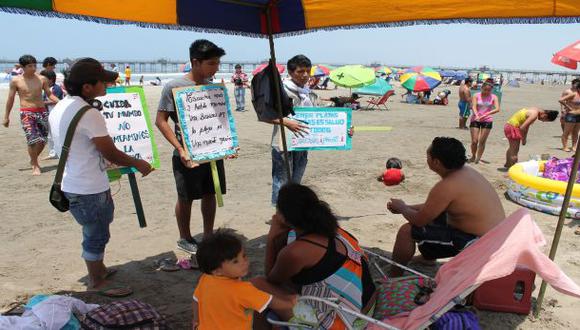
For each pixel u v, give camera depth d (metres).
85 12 3.46
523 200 7.23
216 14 4.37
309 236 2.96
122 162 3.90
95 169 3.84
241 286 2.75
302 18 4.50
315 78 37.69
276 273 3.01
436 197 3.96
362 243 5.62
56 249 5.32
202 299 2.78
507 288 4.02
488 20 3.63
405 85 27.25
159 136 12.64
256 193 7.71
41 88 8.45
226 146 4.80
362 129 15.56
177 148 4.58
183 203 4.96
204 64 4.60
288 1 4.46
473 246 3.32
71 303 3.27
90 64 3.73
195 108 4.59
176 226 6.09
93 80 3.75
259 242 5.61
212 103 4.70
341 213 6.75
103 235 4.15
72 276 4.66
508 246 2.91
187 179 4.85
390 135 14.23
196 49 4.55
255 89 5.04
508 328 3.88
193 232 5.91
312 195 3.03
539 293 4.05
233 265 2.74
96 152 3.83
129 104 4.43
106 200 3.97
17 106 19.17
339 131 5.82
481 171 9.47
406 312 3.20
